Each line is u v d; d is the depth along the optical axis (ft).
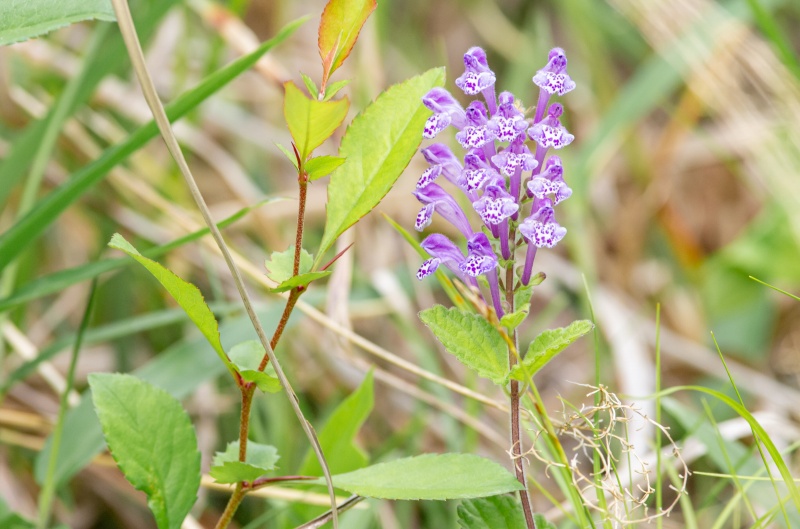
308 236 2.86
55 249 2.76
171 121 1.92
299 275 1.57
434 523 2.21
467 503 1.65
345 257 2.20
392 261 2.84
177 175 2.76
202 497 2.21
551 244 1.59
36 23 1.67
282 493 1.91
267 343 1.59
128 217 2.58
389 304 2.46
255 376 1.61
